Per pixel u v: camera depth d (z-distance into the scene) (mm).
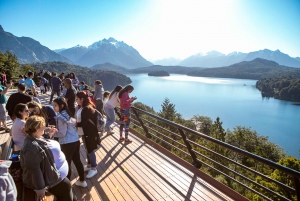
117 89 6609
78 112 3939
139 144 6207
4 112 6605
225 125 117188
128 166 4758
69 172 3451
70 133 3377
